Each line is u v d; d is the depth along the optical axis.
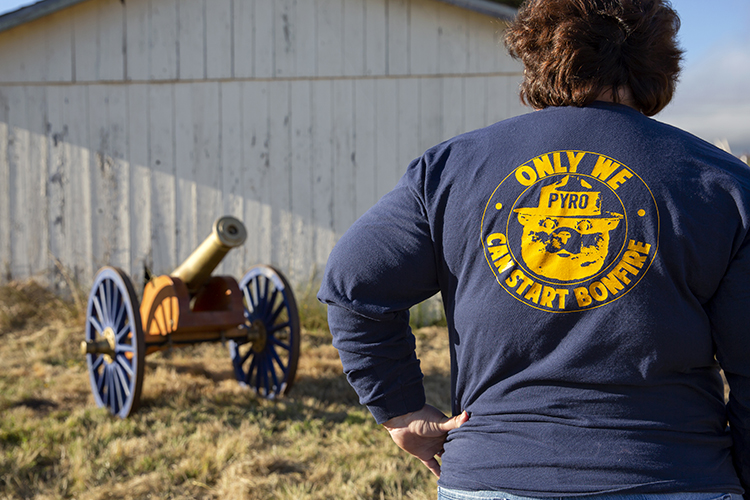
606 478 0.86
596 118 0.98
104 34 7.17
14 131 7.21
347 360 1.07
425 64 7.13
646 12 1.03
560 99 1.04
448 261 0.99
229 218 4.36
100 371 4.75
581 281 0.90
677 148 0.94
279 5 7.13
